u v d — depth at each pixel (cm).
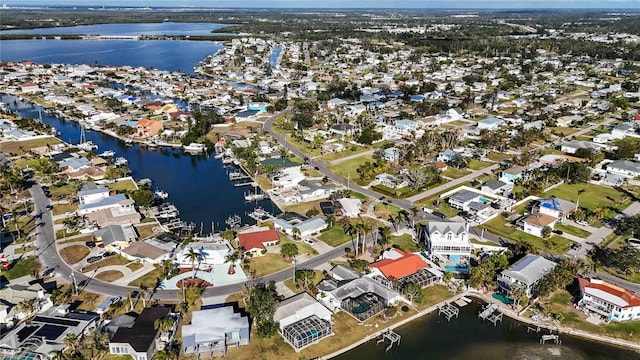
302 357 10825
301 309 12106
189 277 13962
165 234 16325
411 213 18438
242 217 18438
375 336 11738
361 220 17825
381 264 14188
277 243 16025
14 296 12344
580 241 16175
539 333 11950
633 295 12488
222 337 10875
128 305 12419
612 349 11394
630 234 16600
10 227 16962
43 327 11344
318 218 17375
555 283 12762
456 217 17988
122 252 15025
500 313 12550
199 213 18838
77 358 10262
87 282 13625
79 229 16750
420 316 12556
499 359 11100
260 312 11556
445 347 11475
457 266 14738
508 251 14975
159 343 11031
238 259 14888
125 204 18450
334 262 14862
